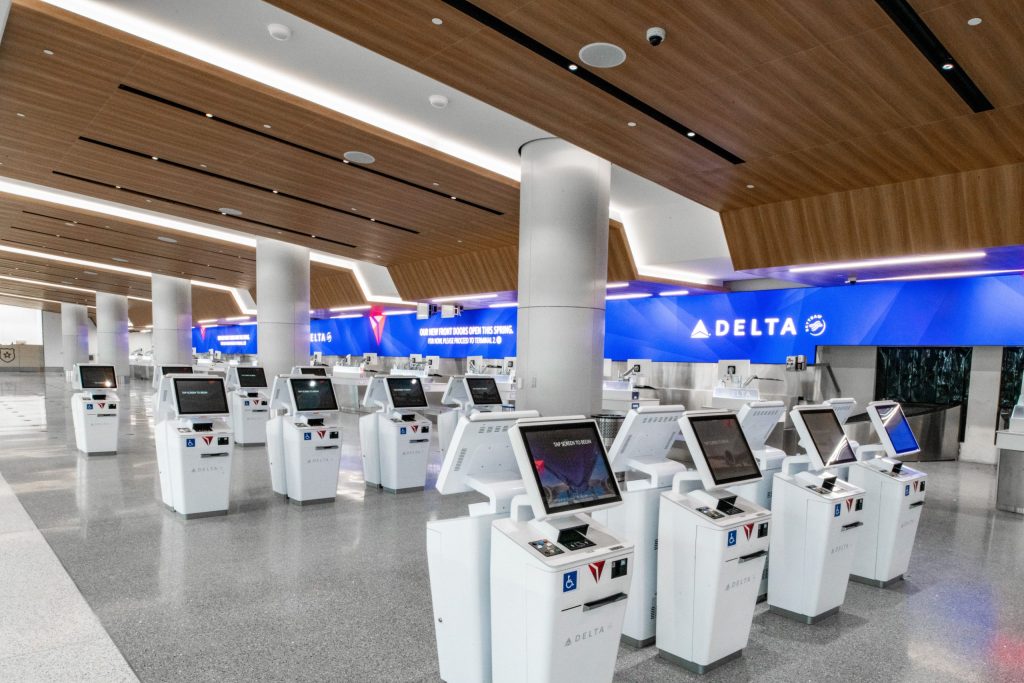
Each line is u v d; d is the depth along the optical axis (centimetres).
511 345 1827
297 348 1527
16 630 362
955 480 891
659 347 1484
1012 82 479
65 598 409
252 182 975
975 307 1033
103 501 671
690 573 330
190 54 597
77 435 991
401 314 2261
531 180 771
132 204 1153
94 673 314
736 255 977
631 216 1128
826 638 375
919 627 393
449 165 824
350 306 2106
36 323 4212
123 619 380
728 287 1377
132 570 465
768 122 579
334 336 2589
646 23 417
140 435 1189
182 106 687
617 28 425
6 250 1936
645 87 512
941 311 1070
